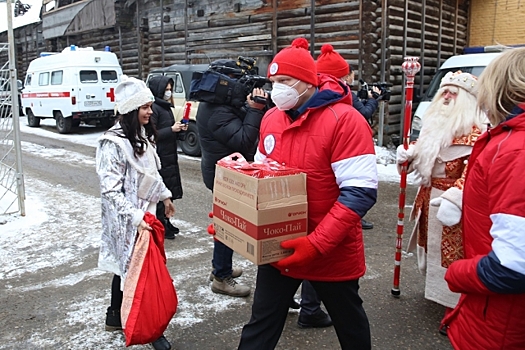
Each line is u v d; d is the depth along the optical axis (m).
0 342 3.04
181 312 3.44
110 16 16.28
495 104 1.57
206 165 3.59
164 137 4.73
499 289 1.47
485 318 1.62
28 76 16.20
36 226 5.48
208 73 3.34
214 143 3.49
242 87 3.28
